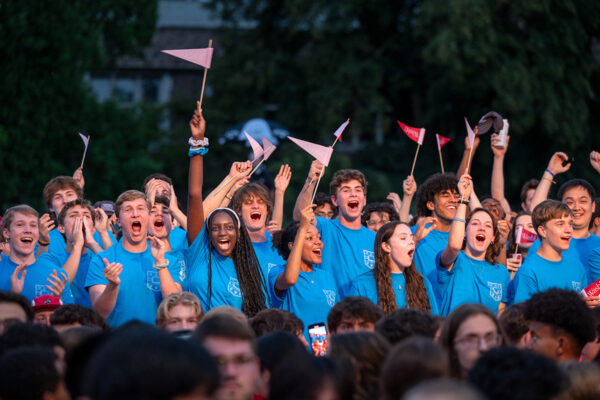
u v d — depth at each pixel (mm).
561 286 11508
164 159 43531
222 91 44094
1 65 31781
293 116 41562
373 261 12258
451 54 33688
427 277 12242
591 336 7383
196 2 55562
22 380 5258
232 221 10562
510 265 12609
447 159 40062
